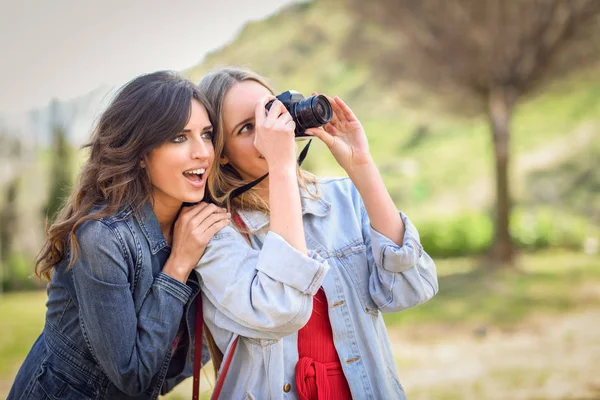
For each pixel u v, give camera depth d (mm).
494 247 10328
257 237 1811
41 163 9914
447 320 6426
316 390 1684
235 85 1806
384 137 19453
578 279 8570
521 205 15250
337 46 11289
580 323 6102
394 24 9352
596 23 8906
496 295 7648
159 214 1828
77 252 1657
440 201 16203
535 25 8945
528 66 9492
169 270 1713
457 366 4832
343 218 1880
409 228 1792
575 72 9602
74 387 1783
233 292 1630
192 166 1707
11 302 8422
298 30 21000
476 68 9492
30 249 9898
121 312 1640
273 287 1584
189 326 1836
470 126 19062
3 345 5766
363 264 1824
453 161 17781
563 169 15898
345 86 20750
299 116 1720
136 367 1632
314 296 1769
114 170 1691
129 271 1702
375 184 1785
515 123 17812
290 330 1618
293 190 1652
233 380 1727
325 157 16562
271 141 1662
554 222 12906
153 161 1713
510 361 4898
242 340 1725
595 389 4105
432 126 19406
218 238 1729
